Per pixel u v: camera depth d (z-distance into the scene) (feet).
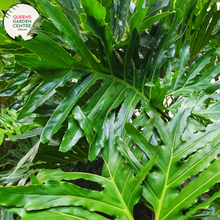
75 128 1.40
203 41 2.60
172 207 1.21
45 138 1.31
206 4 2.15
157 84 1.61
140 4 1.48
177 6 2.18
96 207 1.15
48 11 1.26
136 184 1.26
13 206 1.00
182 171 1.30
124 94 1.75
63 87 1.70
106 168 1.39
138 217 3.15
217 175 1.14
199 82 1.95
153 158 1.24
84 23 1.34
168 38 1.90
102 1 2.02
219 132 1.36
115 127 1.58
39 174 1.44
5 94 2.58
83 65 1.52
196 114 1.64
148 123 1.53
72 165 3.07
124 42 1.65
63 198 1.12
